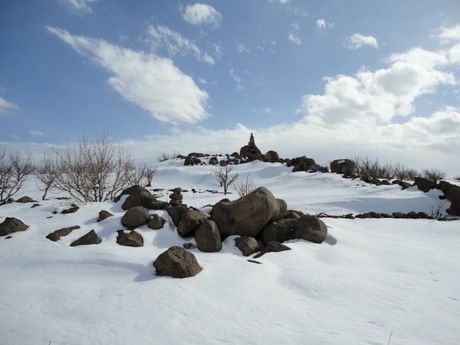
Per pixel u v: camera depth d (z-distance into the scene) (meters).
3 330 3.58
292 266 6.47
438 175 30.12
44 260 6.01
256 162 34.56
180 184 27.94
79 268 5.77
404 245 8.68
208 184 27.55
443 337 3.82
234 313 4.26
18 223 7.58
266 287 5.35
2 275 5.41
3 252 6.37
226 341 3.49
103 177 11.64
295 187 23.67
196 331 3.70
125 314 4.06
